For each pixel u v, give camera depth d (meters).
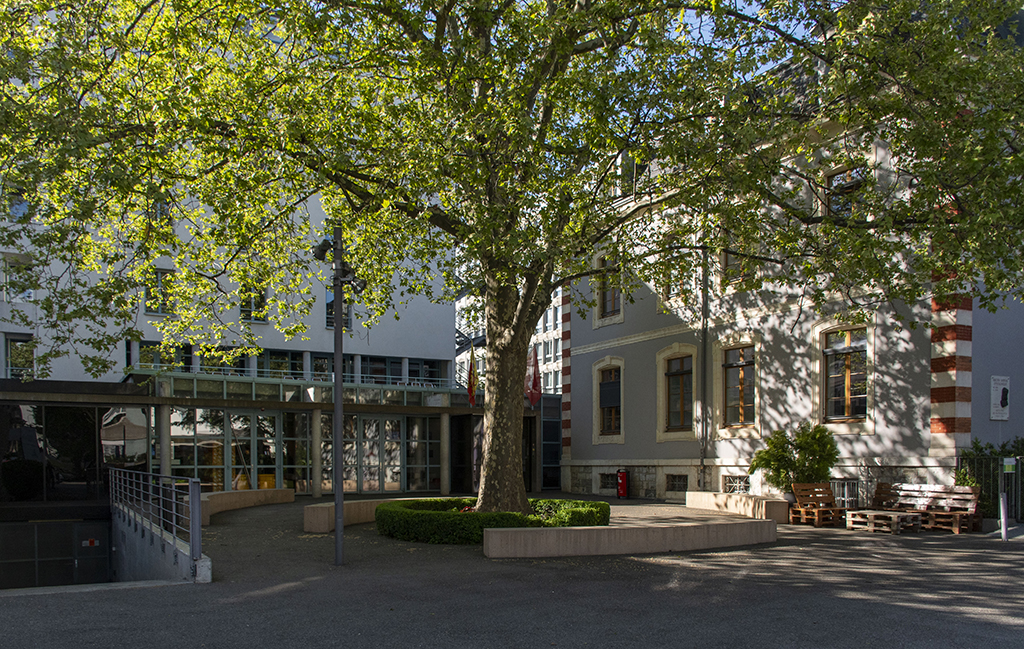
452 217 14.06
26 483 21.86
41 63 11.05
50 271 25.97
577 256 13.76
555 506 14.24
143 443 23.52
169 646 6.38
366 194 13.84
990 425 15.98
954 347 15.67
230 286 30.33
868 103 11.50
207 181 14.00
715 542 12.49
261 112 12.55
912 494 15.48
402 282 17.08
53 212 12.20
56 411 22.48
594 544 11.70
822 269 13.06
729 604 8.05
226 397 25.02
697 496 19.53
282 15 12.31
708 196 12.49
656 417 24.08
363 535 14.10
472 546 12.50
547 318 58.06
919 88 11.44
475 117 11.89
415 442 29.11
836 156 13.62
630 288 16.05
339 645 6.45
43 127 10.81
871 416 17.27
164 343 16.72
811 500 16.38
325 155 12.66
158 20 13.23
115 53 12.33
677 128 11.66
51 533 20.91
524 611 7.75
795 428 19.22
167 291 16.22
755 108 12.67
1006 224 10.93
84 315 12.61
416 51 12.52
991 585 9.05
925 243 14.92
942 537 13.72
